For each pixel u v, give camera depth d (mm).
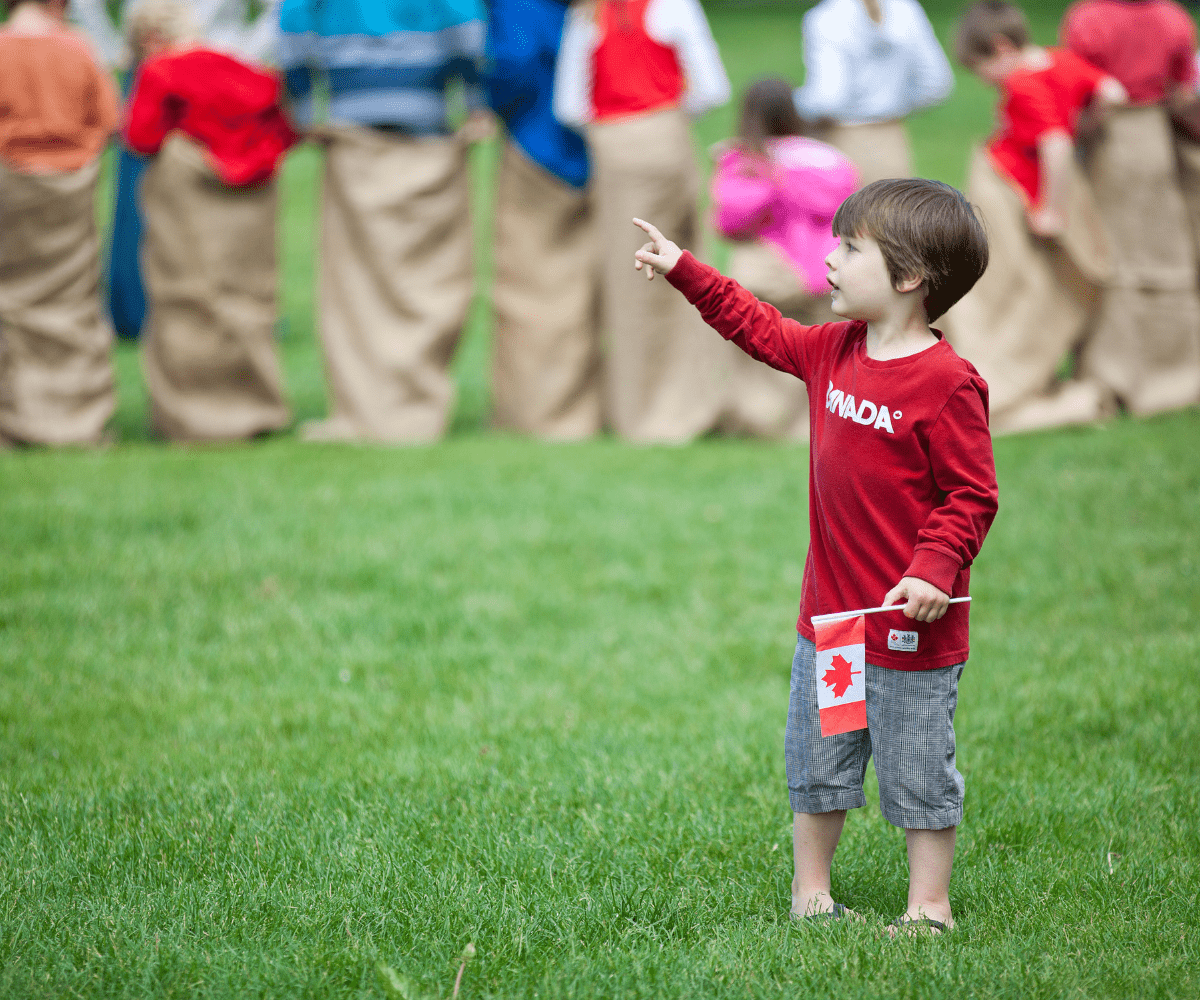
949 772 10227
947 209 9773
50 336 28688
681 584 20953
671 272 10602
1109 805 13000
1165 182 30078
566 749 14648
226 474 26328
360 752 14641
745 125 28516
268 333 29781
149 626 18828
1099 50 29391
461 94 30016
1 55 27391
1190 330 30781
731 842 12391
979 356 29672
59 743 14805
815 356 10438
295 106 28719
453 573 21297
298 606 19625
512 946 10172
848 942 10078
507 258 30609
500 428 31516
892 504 9883
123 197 40219
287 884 11273
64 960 9781
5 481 25281
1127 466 26297
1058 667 17047
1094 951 10023
